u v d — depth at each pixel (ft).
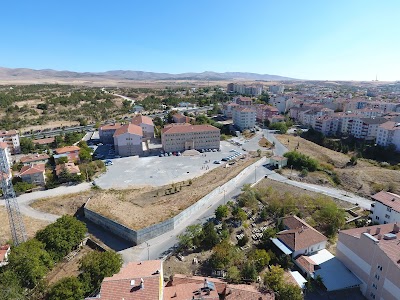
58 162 546.26
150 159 614.34
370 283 241.96
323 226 344.08
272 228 323.57
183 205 389.80
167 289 222.89
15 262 251.60
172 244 319.88
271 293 226.99
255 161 573.33
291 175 513.86
